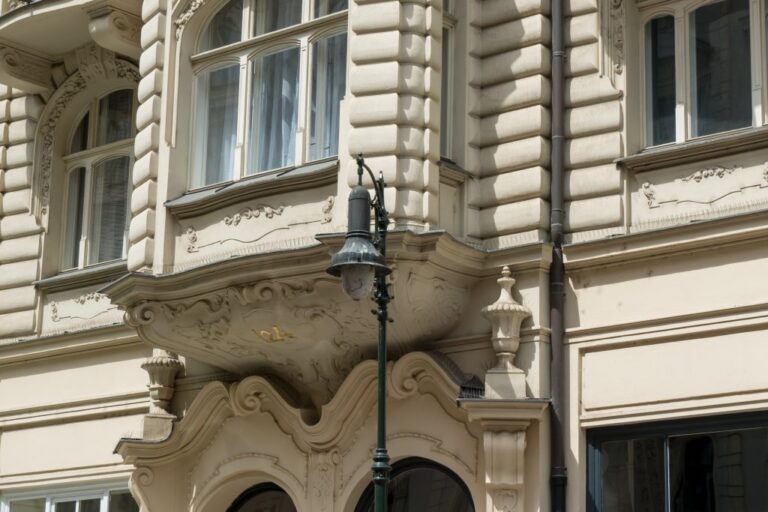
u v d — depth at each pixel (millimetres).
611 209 20344
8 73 26781
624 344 19844
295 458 21922
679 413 19219
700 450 19125
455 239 20016
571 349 20250
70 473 25422
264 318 20797
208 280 20938
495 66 21516
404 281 19859
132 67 26312
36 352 26141
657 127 20875
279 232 21250
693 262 19516
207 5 23188
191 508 22906
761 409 18625
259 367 22422
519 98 21172
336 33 21844
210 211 22125
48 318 26547
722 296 19172
